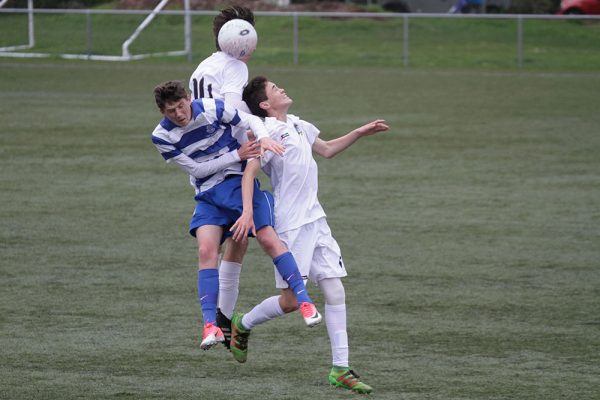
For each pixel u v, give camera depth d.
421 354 22.06
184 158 20.14
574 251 31.88
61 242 33.00
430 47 114.19
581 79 91.62
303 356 22.11
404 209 38.31
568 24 122.06
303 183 20.52
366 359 21.72
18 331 23.64
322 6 129.75
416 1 134.75
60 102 73.44
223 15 23.03
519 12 132.12
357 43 115.88
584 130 59.59
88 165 47.78
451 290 27.44
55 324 24.23
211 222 20.31
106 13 109.25
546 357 21.81
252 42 22.30
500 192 41.62
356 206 38.91
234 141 20.47
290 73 96.19
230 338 21.64
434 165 48.06
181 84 19.83
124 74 94.19
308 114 66.19
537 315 25.08
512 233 34.38
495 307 25.78
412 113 67.56
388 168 47.31
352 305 25.98
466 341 22.98
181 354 22.11
